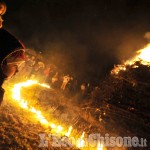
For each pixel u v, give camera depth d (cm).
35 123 791
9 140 574
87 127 920
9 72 192
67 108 1057
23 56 194
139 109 987
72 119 957
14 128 667
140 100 1020
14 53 186
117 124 939
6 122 687
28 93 1102
